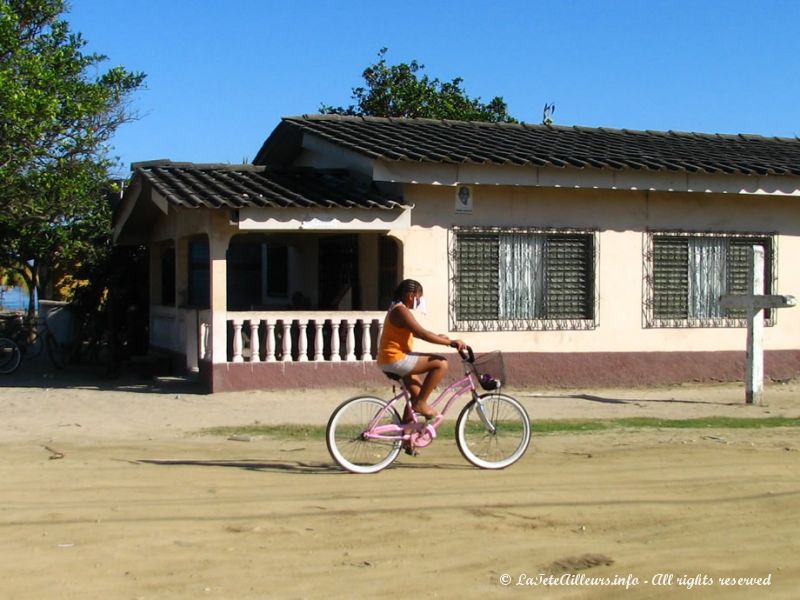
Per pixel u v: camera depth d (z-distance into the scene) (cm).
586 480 853
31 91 1552
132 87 1875
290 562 614
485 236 1514
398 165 1402
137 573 589
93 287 1892
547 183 1477
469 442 901
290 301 1842
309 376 1429
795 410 1351
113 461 923
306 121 1714
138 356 1731
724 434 1121
